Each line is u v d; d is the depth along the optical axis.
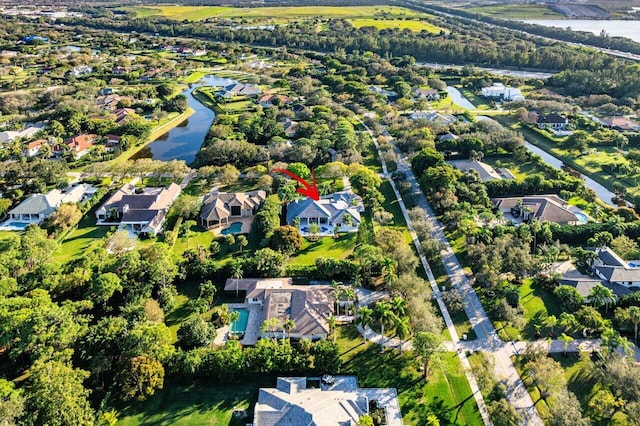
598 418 90.88
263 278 133.12
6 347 104.12
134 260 125.81
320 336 112.12
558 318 118.62
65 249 146.75
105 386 97.75
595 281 126.19
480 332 114.31
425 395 97.12
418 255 144.75
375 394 97.25
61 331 97.69
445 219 161.00
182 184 192.75
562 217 160.75
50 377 87.25
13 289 117.88
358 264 136.00
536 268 132.62
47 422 82.12
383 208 173.62
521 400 95.75
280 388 96.00
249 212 170.75
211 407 94.06
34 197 166.12
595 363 101.44
